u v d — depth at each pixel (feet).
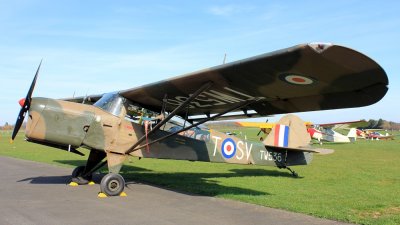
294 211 17.35
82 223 14.32
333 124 104.63
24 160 42.37
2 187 22.79
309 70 14.60
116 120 22.85
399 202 20.34
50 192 21.22
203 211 17.08
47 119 20.93
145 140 23.80
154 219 15.31
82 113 21.80
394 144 101.40
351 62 13.19
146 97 23.21
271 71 15.58
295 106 20.77
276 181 28.96
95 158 24.71
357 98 17.34
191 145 26.30
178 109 20.89
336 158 53.06
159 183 26.02
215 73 17.39
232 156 28.89
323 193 23.31
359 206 19.06
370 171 36.78
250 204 18.92
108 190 20.48
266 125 83.56
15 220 14.43
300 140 33.06
